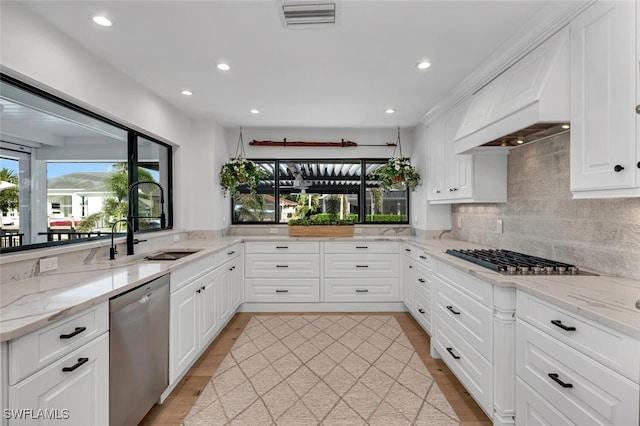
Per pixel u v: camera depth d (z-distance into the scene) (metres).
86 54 2.07
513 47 1.98
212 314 2.76
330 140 4.36
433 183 3.55
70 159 2.47
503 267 1.77
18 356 1.01
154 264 2.06
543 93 1.62
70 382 1.22
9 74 1.61
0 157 2.04
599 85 1.41
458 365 2.08
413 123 4.02
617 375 1.01
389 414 1.87
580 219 1.88
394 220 4.55
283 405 1.95
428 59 2.26
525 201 2.40
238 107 3.35
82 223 2.51
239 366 2.45
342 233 4.09
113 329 1.46
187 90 2.85
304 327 3.27
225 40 2.00
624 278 1.60
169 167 3.53
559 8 1.58
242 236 4.12
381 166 4.45
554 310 1.29
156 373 1.85
